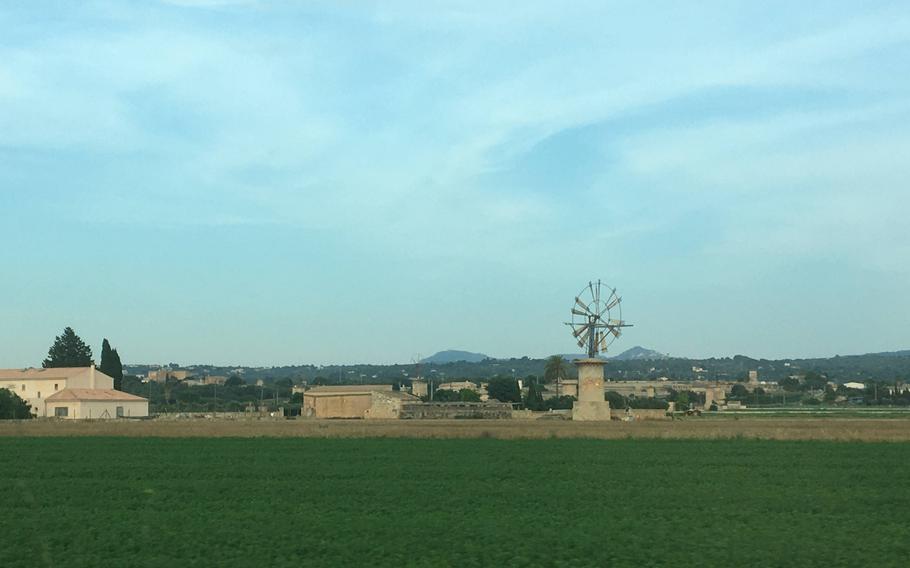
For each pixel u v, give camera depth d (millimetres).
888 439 65750
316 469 47156
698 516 32031
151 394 198750
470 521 30938
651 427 80062
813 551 25891
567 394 184625
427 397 173000
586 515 32344
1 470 47438
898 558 25203
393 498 36531
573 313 106062
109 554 26406
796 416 123312
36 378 140750
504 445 62469
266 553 26156
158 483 41688
